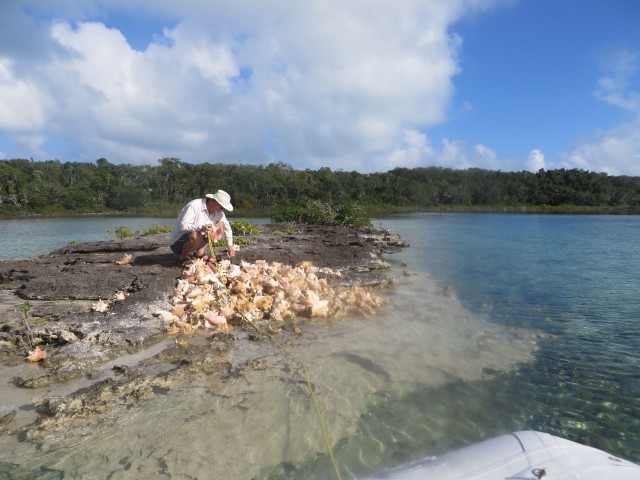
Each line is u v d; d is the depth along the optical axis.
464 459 2.55
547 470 2.31
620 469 2.35
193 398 3.53
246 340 4.82
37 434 3.02
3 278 7.07
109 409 3.34
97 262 8.48
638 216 43.84
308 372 4.05
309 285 6.74
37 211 52.59
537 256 12.77
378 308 6.25
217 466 2.77
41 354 4.15
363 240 14.28
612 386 4.01
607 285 8.41
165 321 5.12
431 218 37.62
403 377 4.06
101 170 65.12
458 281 8.61
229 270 7.04
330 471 2.77
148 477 2.65
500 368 4.36
